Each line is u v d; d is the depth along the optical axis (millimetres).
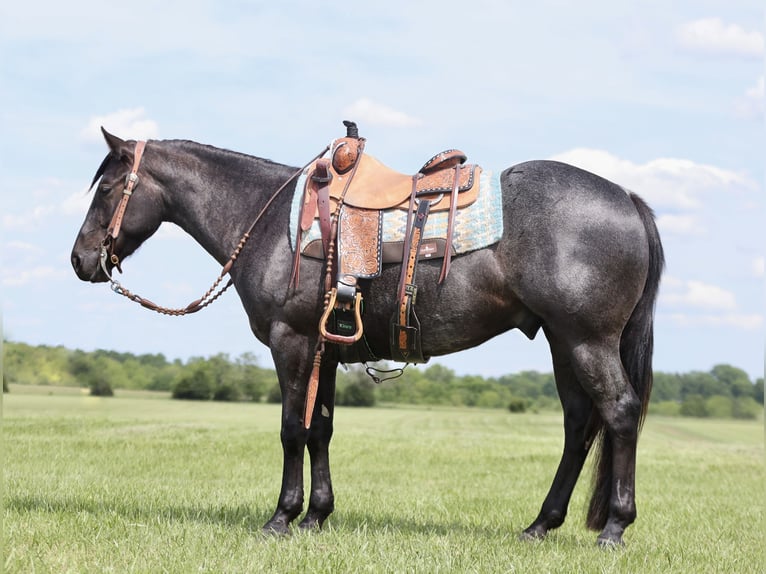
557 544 5824
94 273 6578
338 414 54500
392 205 5754
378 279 5723
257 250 6125
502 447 20234
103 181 6547
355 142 6098
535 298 5516
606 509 5844
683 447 25016
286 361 5961
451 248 5570
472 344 5824
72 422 22562
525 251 5508
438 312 5648
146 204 6551
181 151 6574
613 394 5539
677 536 7012
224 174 6480
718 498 10734
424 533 6344
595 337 5527
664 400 101062
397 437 23719
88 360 64875
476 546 5629
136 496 8133
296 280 5871
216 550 5344
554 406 93750
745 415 94000
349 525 6637
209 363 72312
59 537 5676
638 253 5582
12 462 11875
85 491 8312
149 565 4961
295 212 5977
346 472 13438
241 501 8117
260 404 66312
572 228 5492
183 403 60531
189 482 10406
